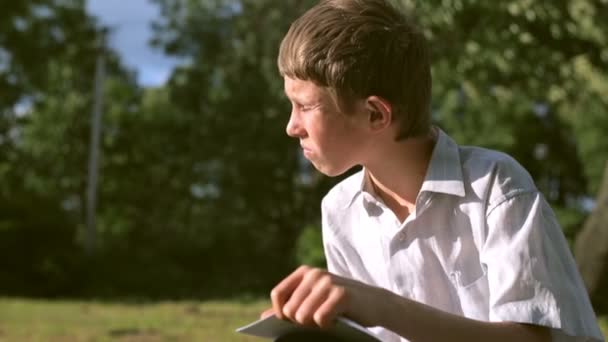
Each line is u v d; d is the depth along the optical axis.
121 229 29.05
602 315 9.24
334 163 1.59
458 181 1.62
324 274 1.29
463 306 1.67
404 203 1.74
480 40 9.78
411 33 1.61
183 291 18.45
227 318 10.55
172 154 27.52
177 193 28.02
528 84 11.01
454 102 25.09
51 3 22.27
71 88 29.66
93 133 23.75
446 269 1.67
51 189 29.45
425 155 1.69
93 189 22.98
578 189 30.70
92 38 23.09
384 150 1.63
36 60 21.84
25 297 16.56
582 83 10.96
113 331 8.82
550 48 10.23
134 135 29.81
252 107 22.38
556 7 9.50
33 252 17.48
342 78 1.52
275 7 20.45
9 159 26.17
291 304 1.27
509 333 1.41
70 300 15.48
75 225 19.23
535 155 29.89
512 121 26.73
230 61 22.55
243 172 23.53
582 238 9.27
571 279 1.56
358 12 1.57
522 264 1.48
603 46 10.05
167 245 22.02
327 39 1.54
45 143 29.62
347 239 1.86
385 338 1.82
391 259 1.74
